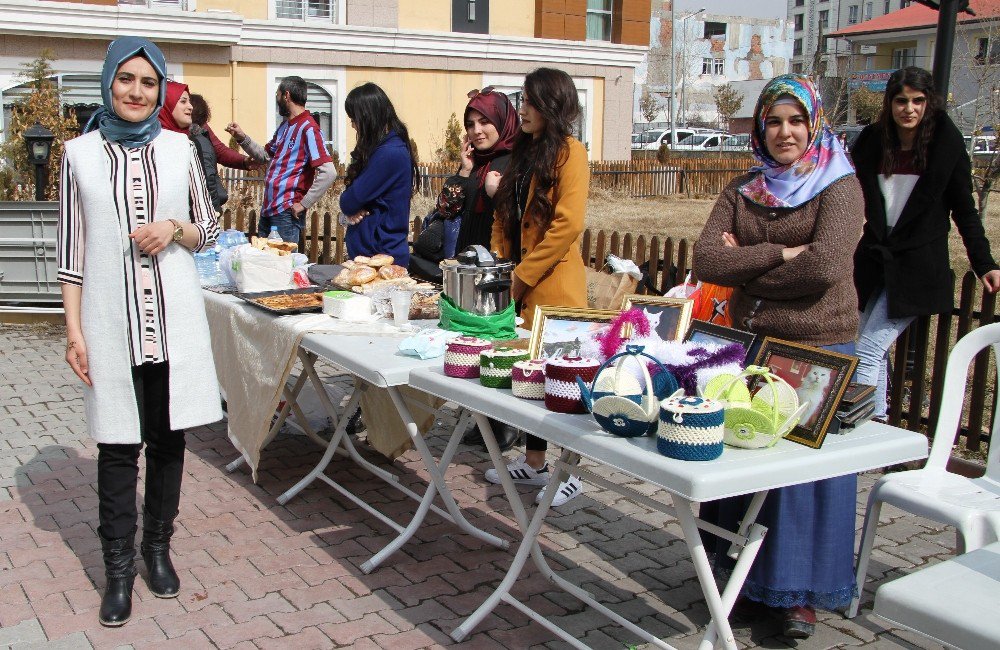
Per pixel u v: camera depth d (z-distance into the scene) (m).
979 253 4.57
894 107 4.45
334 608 3.38
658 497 4.50
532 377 2.87
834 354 2.58
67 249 3.12
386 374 3.31
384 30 18.81
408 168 5.41
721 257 3.06
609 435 2.53
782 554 2.99
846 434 2.62
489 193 4.56
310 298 4.32
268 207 7.08
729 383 2.50
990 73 16.12
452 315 3.65
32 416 5.58
